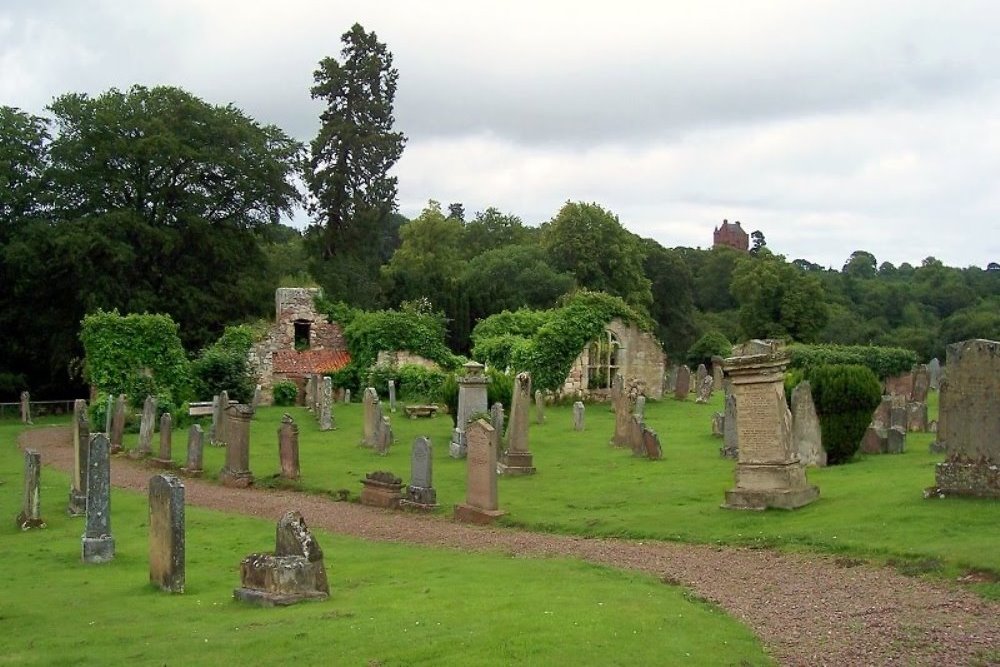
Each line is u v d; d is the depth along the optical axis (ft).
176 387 136.87
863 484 62.80
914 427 96.63
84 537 55.57
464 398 100.12
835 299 285.23
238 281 200.23
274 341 168.66
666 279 271.08
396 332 170.09
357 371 171.42
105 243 175.01
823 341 245.04
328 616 37.17
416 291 211.82
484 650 31.14
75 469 74.18
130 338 133.59
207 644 34.37
